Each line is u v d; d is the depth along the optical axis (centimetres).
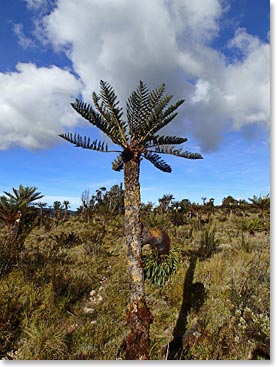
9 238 851
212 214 2536
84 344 430
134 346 326
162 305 562
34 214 1048
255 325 412
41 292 598
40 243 1216
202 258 843
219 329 434
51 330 441
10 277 648
